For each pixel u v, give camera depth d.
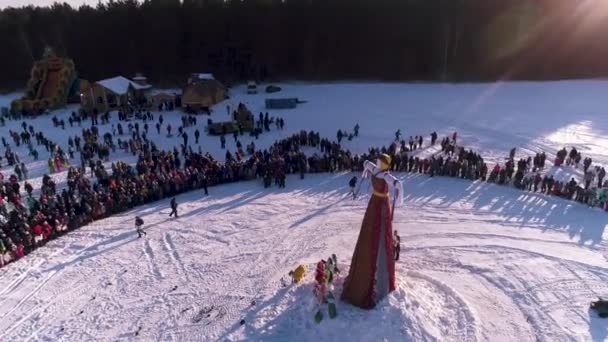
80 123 42.31
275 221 22.52
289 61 70.81
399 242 18.75
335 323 14.34
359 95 54.69
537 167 28.75
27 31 72.38
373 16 70.06
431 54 69.94
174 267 18.77
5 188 25.06
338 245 20.02
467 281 17.14
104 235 21.58
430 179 27.62
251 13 70.88
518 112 44.09
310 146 34.19
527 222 21.83
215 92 49.84
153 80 69.12
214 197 25.75
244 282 17.52
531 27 67.19
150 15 70.81
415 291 15.67
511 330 14.55
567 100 49.38
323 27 70.50
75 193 25.28
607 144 33.47
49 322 15.65
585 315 15.25
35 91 51.12
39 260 19.50
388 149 30.95
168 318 15.64
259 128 37.94
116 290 17.33
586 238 20.22
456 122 40.72
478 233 20.80
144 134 36.41
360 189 26.22
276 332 14.64
